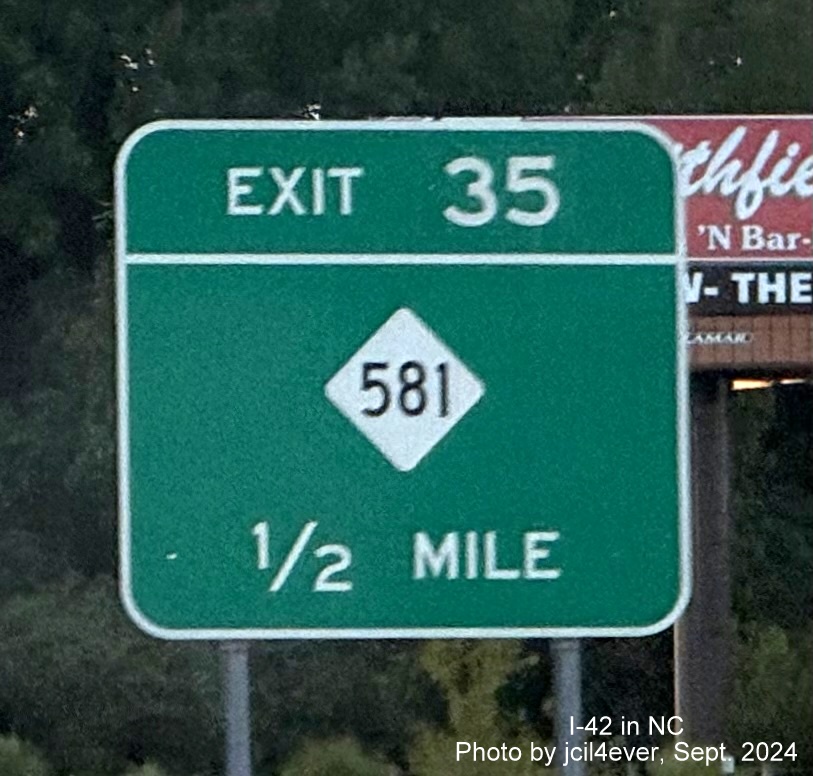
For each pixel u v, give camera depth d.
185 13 71.19
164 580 13.00
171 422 13.00
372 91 70.44
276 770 45.50
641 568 13.14
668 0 69.50
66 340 69.44
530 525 13.11
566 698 13.11
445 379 13.06
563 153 13.08
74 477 66.44
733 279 50.66
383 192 13.04
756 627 57.34
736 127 50.69
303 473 13.05
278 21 70.88
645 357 13.11
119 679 54.78
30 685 54.84
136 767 52.00
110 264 68.81
